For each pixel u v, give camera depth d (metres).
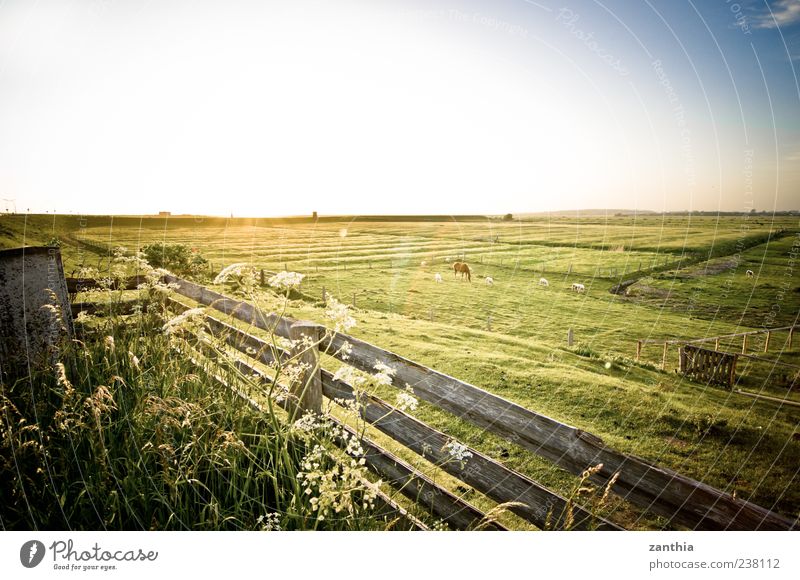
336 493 1.84
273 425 2.27
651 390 10.13
